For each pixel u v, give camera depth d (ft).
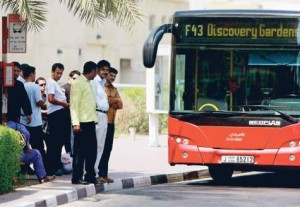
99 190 61.46
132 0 61.21
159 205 54.54
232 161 64.28
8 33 62.95
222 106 64.69
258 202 56.29
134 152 90.48
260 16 64.44
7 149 55.31
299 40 64.08
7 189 56.08
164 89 100.68
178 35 65.10
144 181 67.21
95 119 60.08
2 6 63.00
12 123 60.85
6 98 62.95
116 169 73.46
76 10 60.03
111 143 62.95
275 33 64.34
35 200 52.47
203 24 64.90
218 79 64.75
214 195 60.13
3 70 61.62
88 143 60.08
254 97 64.39
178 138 65.26
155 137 98.17
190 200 57.16
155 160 81.97
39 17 60.03
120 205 54.65
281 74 64.18
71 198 56.54
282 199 58.03
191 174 72.69
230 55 64.69
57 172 66.49
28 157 61.11
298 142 63.82
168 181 69.97
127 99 118.21
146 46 62.34
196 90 65.00
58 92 65.72
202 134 64.75
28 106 62.03
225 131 64.44
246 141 64.23
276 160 63.93
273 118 64.03
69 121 66.33
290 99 64.03
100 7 60.18
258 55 64.39
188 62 65.10
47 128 67.15
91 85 60.03
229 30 64.75
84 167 66.13
